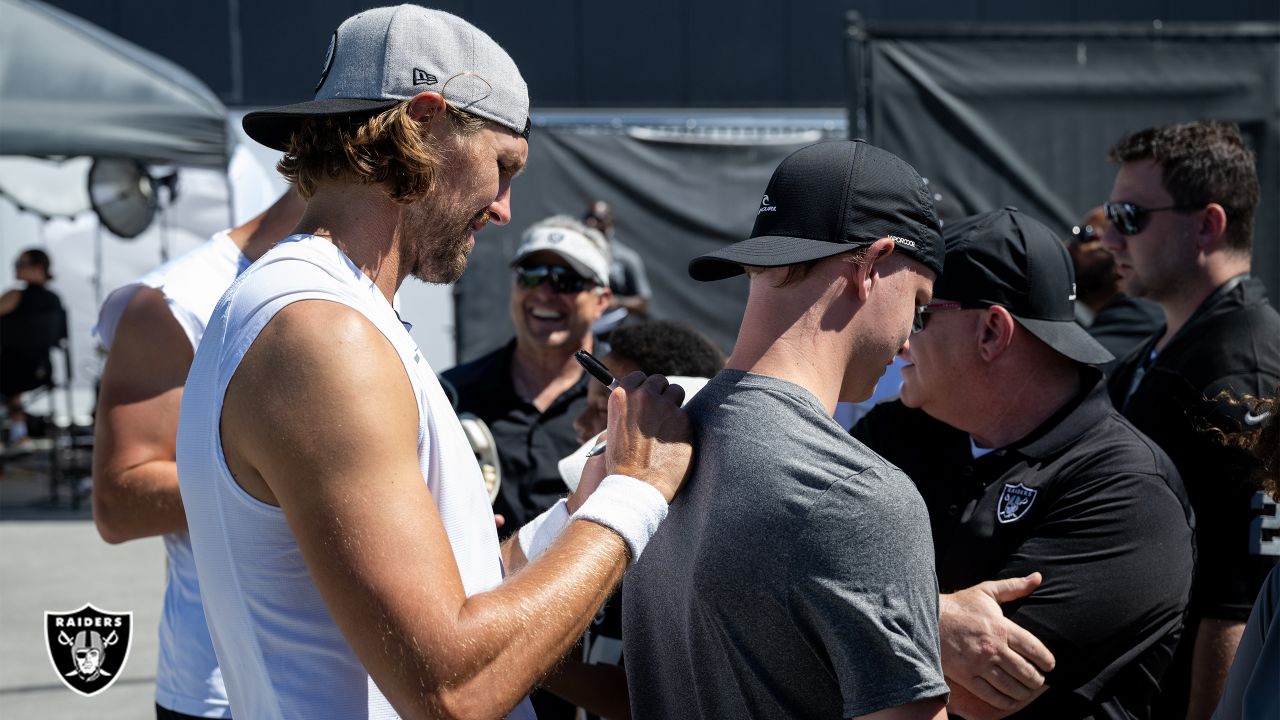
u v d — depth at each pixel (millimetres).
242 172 7332
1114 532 1844
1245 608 2201
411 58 1384
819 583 1292
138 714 4562
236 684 1379
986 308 2002
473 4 11188
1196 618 2250
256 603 1300
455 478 1361
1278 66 5379
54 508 8883
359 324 1268
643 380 1494
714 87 11508
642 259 8469
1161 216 2588
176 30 11148
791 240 1414
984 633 1753
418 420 1309
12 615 5875
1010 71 5312
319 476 1209
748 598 1332
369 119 1352
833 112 11602
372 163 1349
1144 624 1829
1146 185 2611
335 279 1317
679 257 8500
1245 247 2594
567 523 1369
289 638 1293
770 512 1316
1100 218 3777
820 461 1329
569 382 3344
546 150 8328
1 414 10367
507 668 1235
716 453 1386
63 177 9641
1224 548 2215
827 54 11578
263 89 11258
